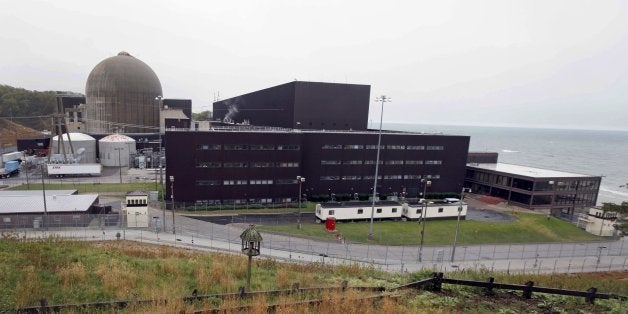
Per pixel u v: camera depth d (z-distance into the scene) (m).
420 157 71.81
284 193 63.12
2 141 129.88
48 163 78.38
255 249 14.02
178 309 10.90
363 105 83.44
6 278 14.81
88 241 35.44
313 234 47.53
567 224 61.72
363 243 45.62
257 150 60.78
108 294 13.92
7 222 41.53
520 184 72.69
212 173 58.88
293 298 12.34
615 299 14.05
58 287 14.44
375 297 12.93
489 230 54.56
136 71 108.94
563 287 21.30
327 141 65.44
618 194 121.06
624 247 52.84
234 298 12.05
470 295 13.89
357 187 68.12
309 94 79.19
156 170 77.06
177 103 127.12
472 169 84.19
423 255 42.69
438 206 57.91
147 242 38.22
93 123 108.25
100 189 65.56
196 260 22.09
